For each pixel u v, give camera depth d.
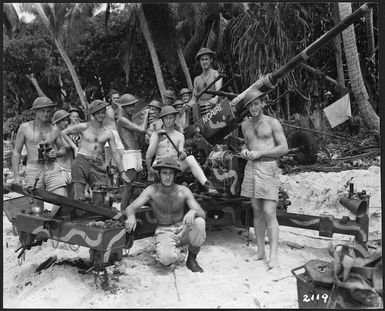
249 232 6.48
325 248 5.73
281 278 4.78
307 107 13.45
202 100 7.22
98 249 4.34
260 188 5.21
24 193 4.91
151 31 17.16
